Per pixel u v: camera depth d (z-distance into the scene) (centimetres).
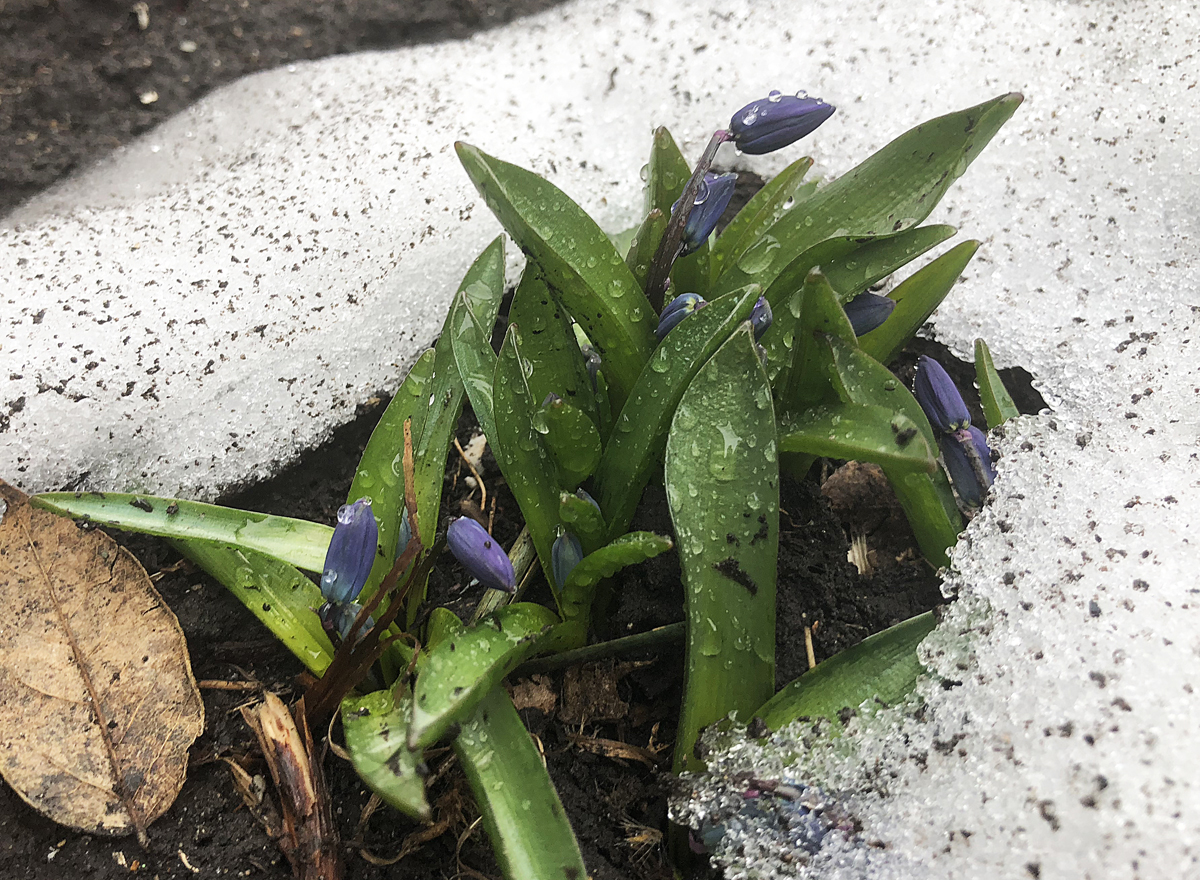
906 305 16
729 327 13
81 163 23
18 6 25
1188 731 11
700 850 13
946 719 13
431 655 12
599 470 15
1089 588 13
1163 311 18
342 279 19
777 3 24
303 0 26
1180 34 21
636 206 21
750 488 13
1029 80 21
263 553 14
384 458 15
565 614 14
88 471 17
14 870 14
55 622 15
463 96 23
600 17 25
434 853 14
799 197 18
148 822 14
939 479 15
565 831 12
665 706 15
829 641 15
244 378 18
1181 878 10
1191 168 19
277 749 13
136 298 19
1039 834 11
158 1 26
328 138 22
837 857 12
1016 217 19
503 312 20
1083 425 16
